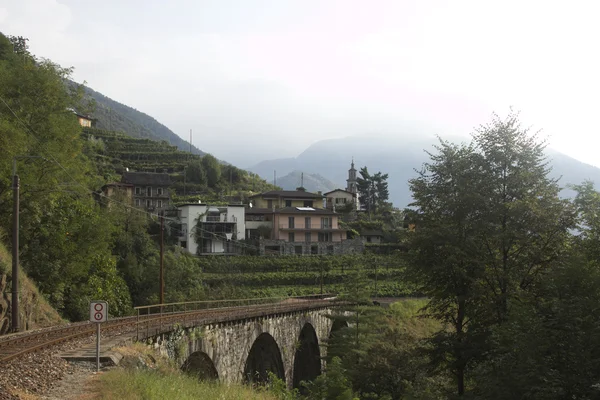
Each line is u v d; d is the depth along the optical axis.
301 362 54.28
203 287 66.94
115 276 52.62
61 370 16.33
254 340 37.53
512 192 28.39
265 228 98.56
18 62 41.19
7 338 22.94
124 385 14.30
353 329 47.12
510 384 19.70
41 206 41.28
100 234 44.88
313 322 52.72
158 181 103.50
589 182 27.00
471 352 26.19
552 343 18.84
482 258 27.27
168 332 25.16
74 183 41.75
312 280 80.75
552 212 26.48
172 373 19.25
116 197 81.19
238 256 86.50
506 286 26.98
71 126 40.31
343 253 97.88
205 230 90.62
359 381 39.50
